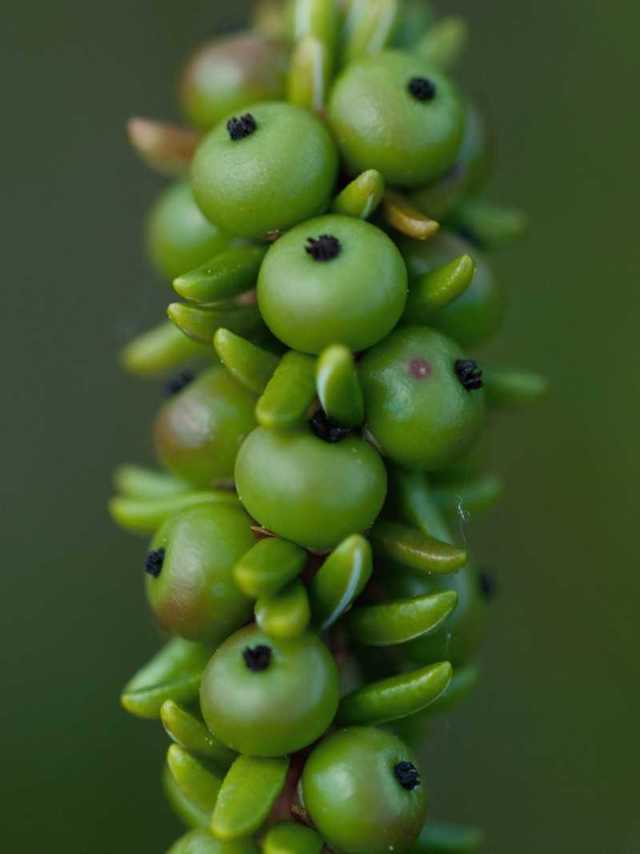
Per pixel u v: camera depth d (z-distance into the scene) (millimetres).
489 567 181
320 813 131
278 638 131
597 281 182
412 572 136
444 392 132
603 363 181
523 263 183
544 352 182
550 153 183
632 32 182
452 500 141
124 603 182
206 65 140
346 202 134
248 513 134
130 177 184
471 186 143
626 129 183
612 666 178
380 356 133
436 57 145
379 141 135
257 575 130
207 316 135
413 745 140
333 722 133
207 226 140
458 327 139
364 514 131
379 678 138
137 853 175
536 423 181
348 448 131
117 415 184
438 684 132
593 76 183
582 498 180
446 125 136
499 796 176
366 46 139
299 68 136
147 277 180
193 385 138
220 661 131
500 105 183
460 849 139
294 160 133
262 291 132
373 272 131
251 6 182
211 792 133
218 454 137
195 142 142
